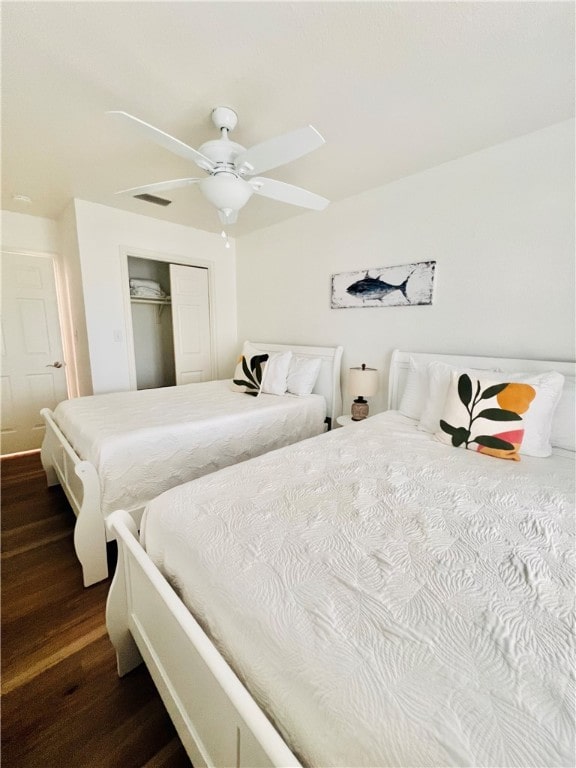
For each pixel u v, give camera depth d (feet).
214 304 12.64
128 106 5.18
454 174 6.85
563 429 5.23
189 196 8.79
